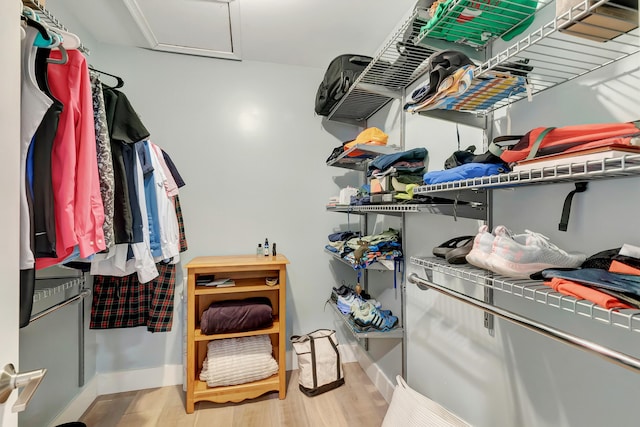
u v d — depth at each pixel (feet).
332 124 8.20
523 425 3.18
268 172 7.78
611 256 2.12
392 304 6.26
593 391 2.51
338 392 6.48
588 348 1.86
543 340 2.97
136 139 4.19
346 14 5.92
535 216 3.10
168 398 6.40
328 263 8.07
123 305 6.56
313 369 6.39
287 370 7.52
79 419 5.70
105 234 3.65
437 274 4.72
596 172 1.75
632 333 2.23
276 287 6.51
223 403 6.11
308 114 8.04
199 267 6.04
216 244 7.45
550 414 2.88
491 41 3.61
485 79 2.80
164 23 6.18
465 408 4.10
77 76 3.08
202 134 7.42
